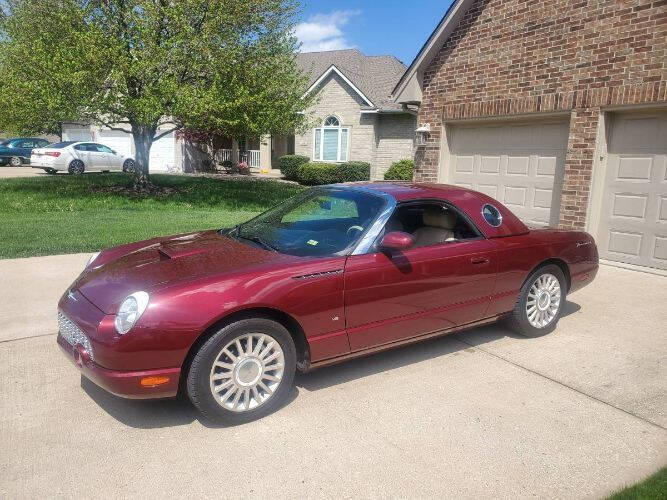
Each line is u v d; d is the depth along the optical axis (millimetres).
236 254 3666
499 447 3043
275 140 29312
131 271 3486
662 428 3281
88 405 3436
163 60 12398
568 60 7875
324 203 4281
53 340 4461
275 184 20906
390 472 2801
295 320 3359
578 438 3150
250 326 3178
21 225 9562
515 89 8664
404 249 3891
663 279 6898
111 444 3010
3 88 12008
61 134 29406
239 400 3250
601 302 5922
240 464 2846
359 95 22703
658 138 7168
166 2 13133
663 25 6766
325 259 3545
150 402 3506
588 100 7652
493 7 8867
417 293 3891
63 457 2877
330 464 2859
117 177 18922
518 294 4598
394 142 23000
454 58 9609
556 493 2652
